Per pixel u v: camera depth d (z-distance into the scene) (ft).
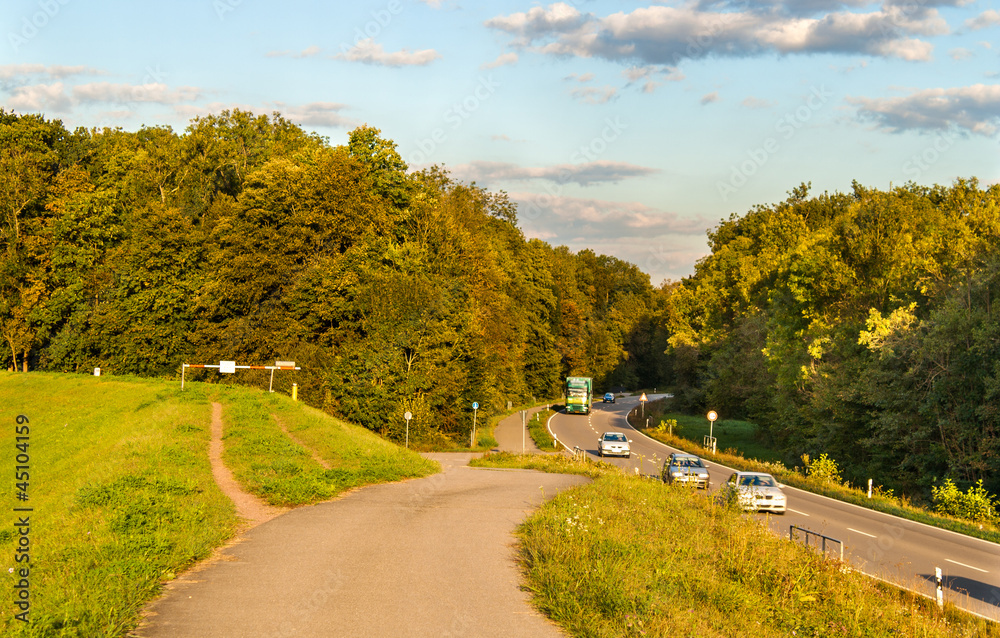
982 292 119.96
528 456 135.44
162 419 94.73
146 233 198.49
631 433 218.79
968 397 114.62
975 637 39.04
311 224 167.73
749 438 224.12
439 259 189.67
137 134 292.61
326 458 90.43
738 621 35.19
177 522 47.55
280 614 32.81
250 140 272.10
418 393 171.42
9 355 210.79
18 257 210.18
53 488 77.61
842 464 143.54
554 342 372.58
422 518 58.95
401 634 30.63
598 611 33.71
